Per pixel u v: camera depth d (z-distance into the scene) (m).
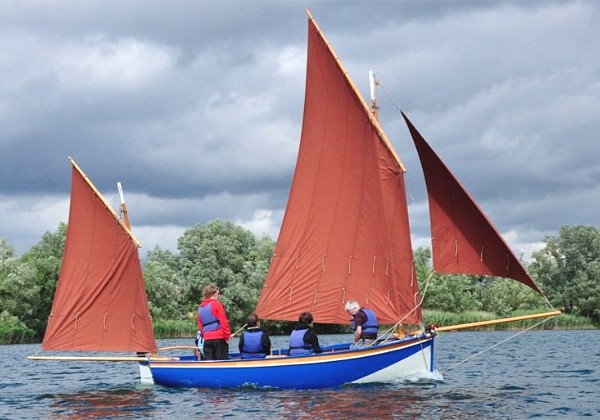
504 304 113.81
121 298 23.42
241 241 98.12
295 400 19.14
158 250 110.94
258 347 21.89
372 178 23.72
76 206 23.38
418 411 17.45
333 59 24.12
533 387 23.08
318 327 88.31
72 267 23.36
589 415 17.38
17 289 80.62
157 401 19.67
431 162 21.69
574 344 54.78
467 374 27.98
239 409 17.92
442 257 22.02
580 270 119.44
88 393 22.09
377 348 21.92
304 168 24.91
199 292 94.06
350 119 24.00
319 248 24.44
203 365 22.08
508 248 21.20
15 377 28.95
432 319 94.31
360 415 16.89
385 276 23.45
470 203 21.39
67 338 23.27
